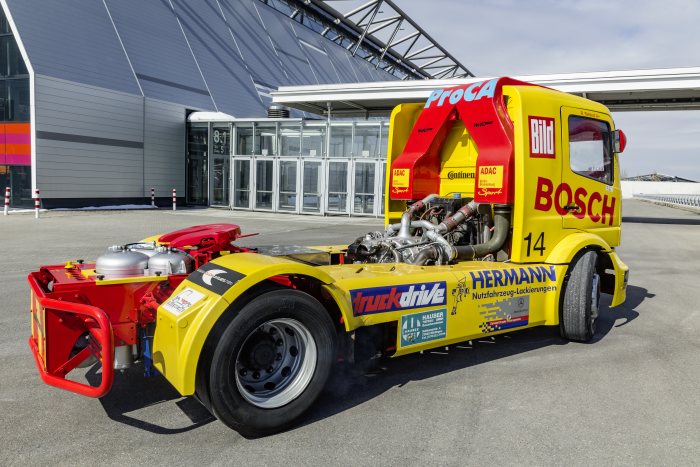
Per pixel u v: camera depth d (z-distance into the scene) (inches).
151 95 930.1
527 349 196.5
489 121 195.3
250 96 1193.4
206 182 1005.8
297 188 925.2
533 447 120.8
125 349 134.5
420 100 1000.2
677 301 285.7
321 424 131.4
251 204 965.2
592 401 147.9
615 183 232.4
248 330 120.1
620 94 882.8
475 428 130.1
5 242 432.5
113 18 932.0
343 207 890.7
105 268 136.3
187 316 116.9
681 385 161.2
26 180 762.8
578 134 211.3
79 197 812.0
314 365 130.7
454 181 226.7
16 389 148.7
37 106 741.3
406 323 150.7
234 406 118.6
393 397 149.2
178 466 109.7
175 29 1088.2
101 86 836.6
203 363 118.4
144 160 924.6
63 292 124.8
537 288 189.3
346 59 1923.0
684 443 124.0
